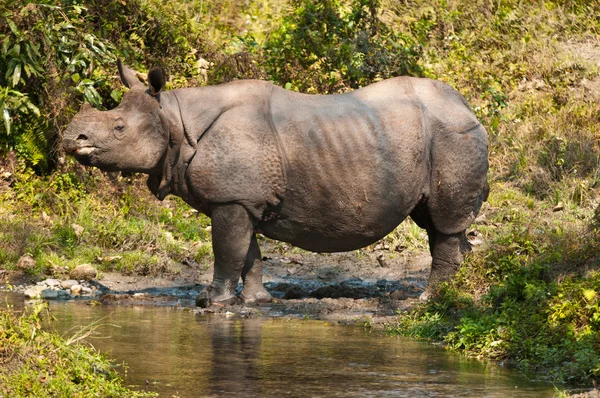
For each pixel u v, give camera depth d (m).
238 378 18.20
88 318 24.16
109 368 18.52
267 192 25.91
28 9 36.09
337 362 19.78
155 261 31.56
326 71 41.69
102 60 38.28
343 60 41.81
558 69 47.09
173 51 42.25
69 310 25.30
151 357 19.89
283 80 41.47
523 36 50.09
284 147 25.92
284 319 24.83
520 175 40.66
